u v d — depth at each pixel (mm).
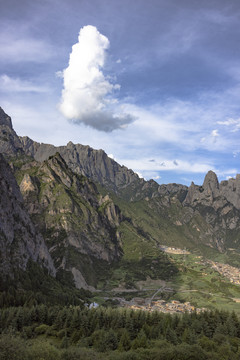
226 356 139750
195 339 155500
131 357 125188
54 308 182125
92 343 149875
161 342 146750
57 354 117750
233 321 180500
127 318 172375
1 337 116625
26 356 107500
